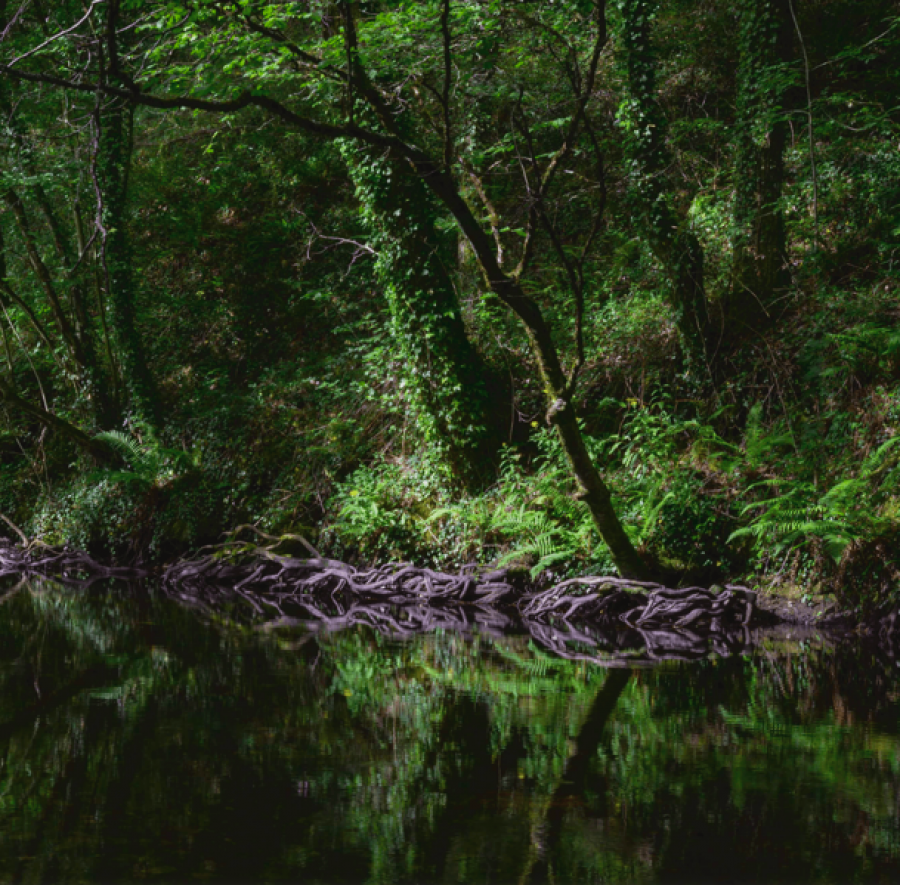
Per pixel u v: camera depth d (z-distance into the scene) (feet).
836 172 40.11
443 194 25.52
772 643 27.22
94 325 55.93
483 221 44.88
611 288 44.24
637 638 28.45
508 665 24.17
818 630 29.01
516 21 35.17
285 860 11.51
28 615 33.24
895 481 28.71
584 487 29.07
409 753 16.07
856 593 28.94
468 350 38.65
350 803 13.58
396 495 40.34
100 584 44.06
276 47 30.01
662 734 17.24
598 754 15.97
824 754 15.90
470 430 37.83
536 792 14.03
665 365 39.01
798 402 34.76
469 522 37.17
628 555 31.48
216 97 34.53
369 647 26.89
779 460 32.65
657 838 12.18
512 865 11.35
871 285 36.63
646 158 36.91
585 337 40.68
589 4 35.19
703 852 11.72
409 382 38.91
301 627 30.96
